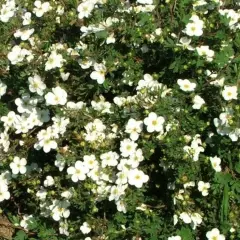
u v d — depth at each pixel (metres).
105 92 0.76
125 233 0.70
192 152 0.67
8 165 0.77
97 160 0.69
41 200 0.76
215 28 0.73
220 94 0.68
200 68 0.70
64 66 0.75
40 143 0.71
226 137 0.69
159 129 0.66
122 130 0.71
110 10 0.75
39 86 0.73
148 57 0.75
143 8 0.75
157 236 0.69
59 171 0.75
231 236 0.66
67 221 0.74
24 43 0.77
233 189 0.67
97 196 0.69
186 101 0.71
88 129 0.71
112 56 0.73
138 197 0.69
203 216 0.68
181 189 0.68
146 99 0.70
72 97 0.78
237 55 0.71
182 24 0.71
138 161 0.68
